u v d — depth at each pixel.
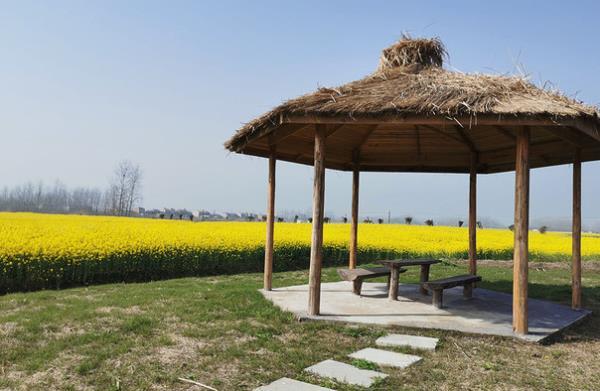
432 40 7.30
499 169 9.60
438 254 15.65
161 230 14.80
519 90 5.71
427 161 9.73
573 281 7.27
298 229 18.27
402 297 7.83
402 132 8.34
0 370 4.12
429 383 4.18
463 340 5.41
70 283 9.58
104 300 6.97
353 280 7.57
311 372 4.31
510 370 4.58
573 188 7.36
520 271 5.55
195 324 5.66
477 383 4.24
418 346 5.08
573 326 6.28
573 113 4.93
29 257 8.94
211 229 16.72
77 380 3.97
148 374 4.13
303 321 5.93
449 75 6.45
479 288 9.16
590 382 4.37
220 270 11.97
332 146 9.09
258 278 10.49
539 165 8.86
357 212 9.38
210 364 4.43
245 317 6.06
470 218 8.89
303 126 6.76
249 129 6.68
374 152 9.62
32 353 4.52
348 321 5.89
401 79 6.55
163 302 6.80
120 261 10.21
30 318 5.71
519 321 5.55
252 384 4.02
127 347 4.75
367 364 4.52
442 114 5.19
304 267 13.48
